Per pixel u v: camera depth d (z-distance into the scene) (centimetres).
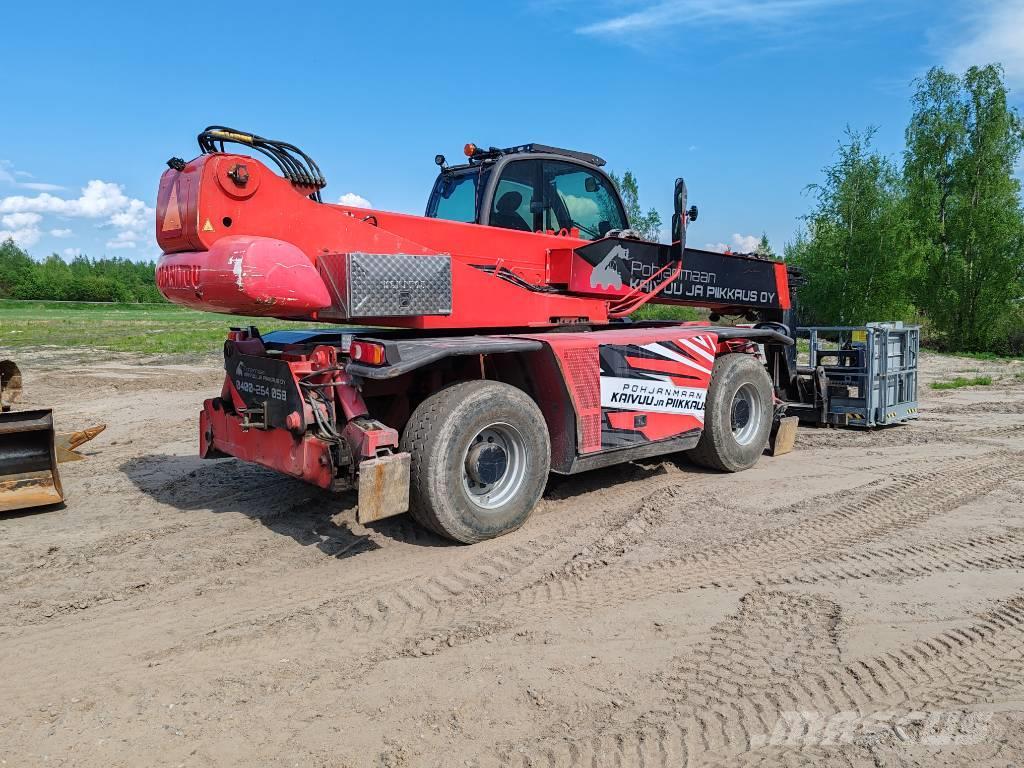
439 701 303
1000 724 286
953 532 508
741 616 379
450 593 412
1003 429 882
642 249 671
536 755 268
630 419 580
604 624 371
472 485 495
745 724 287
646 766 263
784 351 848
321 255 488
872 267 2270
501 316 574
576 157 684
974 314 2319
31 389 1238
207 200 453
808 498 594
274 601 402
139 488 633
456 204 654
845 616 377
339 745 274
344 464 454
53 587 422
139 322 3772
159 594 413
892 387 909
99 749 273
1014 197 2361
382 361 448
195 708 299
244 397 532
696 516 550
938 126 2481
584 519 543
